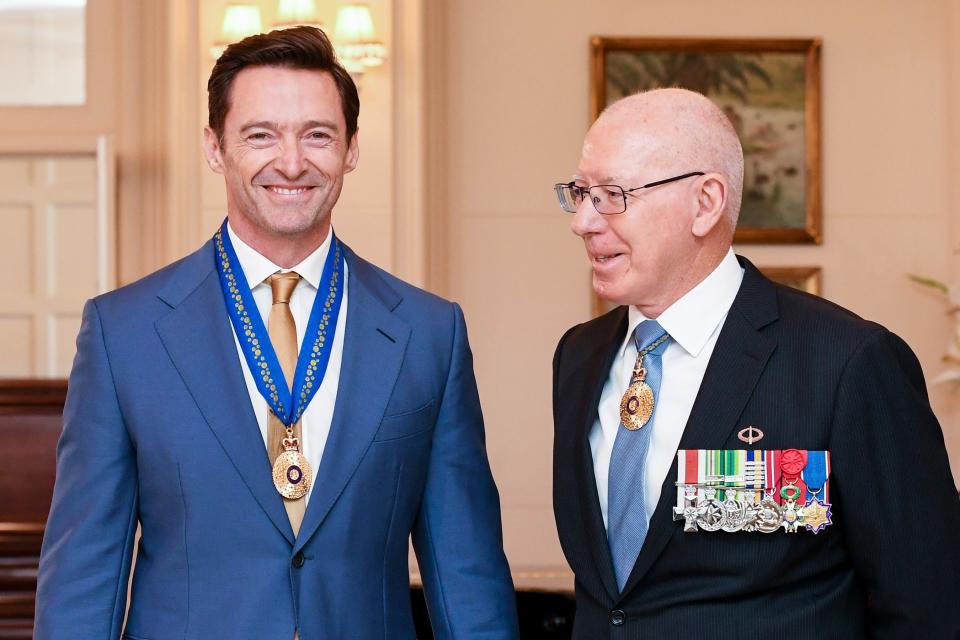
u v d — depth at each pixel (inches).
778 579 98.0
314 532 101.7
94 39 265.6
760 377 100.3
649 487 102.3
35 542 209.0
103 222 257.1
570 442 108.9
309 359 105.9
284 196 102.7
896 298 278.1
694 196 101.1
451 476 112.1
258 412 104.2
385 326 109.1
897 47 277.1
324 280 108.3
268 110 101.0
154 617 101.3
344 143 105.9
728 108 274.2
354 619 103.0
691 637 98.0
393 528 107.0
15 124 266.2
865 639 101.3
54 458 214.8
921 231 277.9
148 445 102.7
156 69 262.4
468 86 274.7
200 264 108.3
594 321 115.9
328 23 249.0
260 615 100.0
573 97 275.4
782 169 274.7
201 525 101.3
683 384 103.3
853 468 96.8
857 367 97.6
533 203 275.3
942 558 96.7
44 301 267.0
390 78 250.1
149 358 104.2
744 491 98.0
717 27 275.7
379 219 250.1
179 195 251.3
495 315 275.3
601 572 102.3
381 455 105.6
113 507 103.4
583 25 275.3
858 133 278.1
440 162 265.6
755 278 105.5
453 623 111.0
